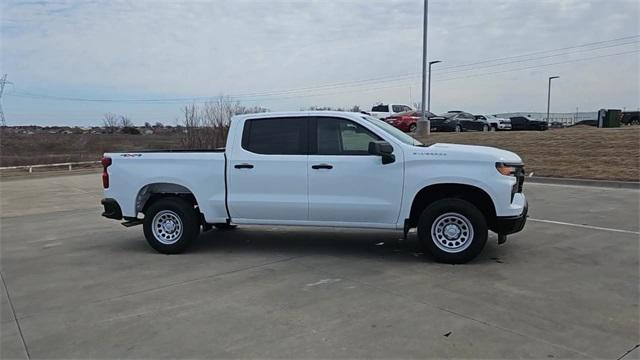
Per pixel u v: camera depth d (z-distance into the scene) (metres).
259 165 6.86
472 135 26.27
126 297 5.29
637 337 4.09
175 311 4.83
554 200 11.62
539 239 7.66
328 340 4.09
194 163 7.11
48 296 5.38
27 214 11.70
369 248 7.35
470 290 5.29
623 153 17.64
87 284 5.80
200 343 4.08
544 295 5.11
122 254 7.31
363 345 3.98
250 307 4.90
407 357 3.77
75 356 3.90
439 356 3.78
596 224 8.77
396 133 6.92
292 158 6.75
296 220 6.87
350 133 6.69
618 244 7.30
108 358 3.86
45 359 3.86
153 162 7.27
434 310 4.72
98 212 11.91
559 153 19.27
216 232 8.72
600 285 5.43
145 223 7.31
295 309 4.82
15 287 5.72
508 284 5.49
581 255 6.70
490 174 6.20
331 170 6.62
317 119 6.80
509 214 6.21
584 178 15.08
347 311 4.73
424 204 6.73
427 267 6.24
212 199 7.05
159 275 6.12
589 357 3.76
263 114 6.99
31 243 8.23
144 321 4.59
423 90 27.12
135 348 4.02
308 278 5.85
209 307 4.93
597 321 4.43
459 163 6.29
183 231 7.20
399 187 6.44
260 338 4.16
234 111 38.56
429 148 6.52
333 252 7.14
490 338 4.09
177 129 46.00
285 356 3.82
